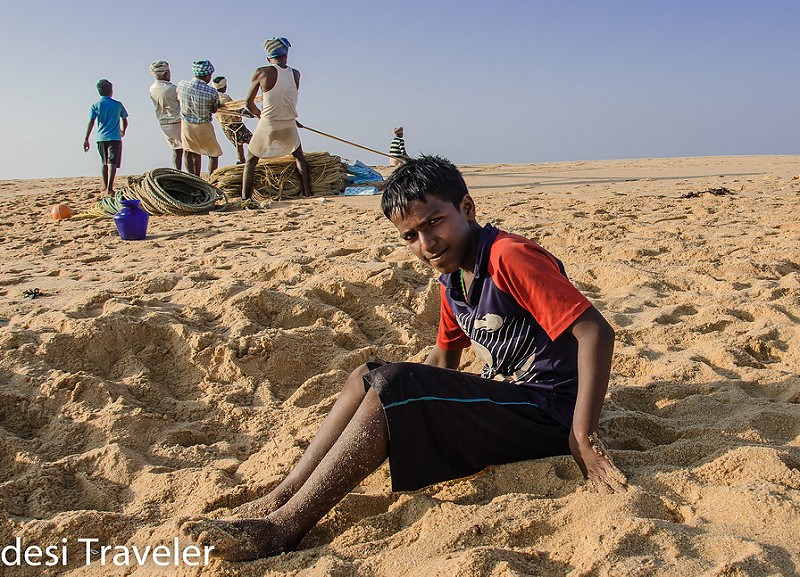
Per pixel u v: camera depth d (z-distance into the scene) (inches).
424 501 88.2
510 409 89.3
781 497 78.7
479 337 94.0
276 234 290.7
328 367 138.9
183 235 298.8
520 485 90.0
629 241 235.8
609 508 80.1
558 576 72.9
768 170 498.0
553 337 85.6
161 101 452.1
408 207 85.9
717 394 114.0
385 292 176.1
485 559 72.4
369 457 82.8
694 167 566.9
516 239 88.2
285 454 103.7
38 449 109.3
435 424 85.4
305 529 82.3
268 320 157.1
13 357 130.9
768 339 140.5
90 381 122.5
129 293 177.3
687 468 89.4
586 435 84.0
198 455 107.9
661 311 160.2
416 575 73.2
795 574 68.2
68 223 354.6
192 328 142.6
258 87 386.9
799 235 235.3
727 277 188.9
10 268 235.3
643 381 125.0
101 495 97.4
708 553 71.9
